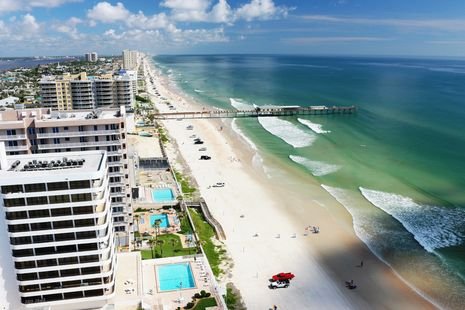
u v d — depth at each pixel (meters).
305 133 181.75
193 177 128.25
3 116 80.75
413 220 97.06
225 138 176.88
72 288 58.94
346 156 145.00
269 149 157.62
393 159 139.62
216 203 108.75
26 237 54.97
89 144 78.69
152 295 67.12
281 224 96.88
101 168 56.53
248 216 101.06
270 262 81.25
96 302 61.22
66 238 56.31
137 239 86.25
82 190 54.66
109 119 78.06
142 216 98.06
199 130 191.62
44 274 57.38
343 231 93.00
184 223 94.69
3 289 58.00
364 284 74.69
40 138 76.31
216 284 70.31
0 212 54.81
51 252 56.50
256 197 112.62
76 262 57.88
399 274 77.44
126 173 84.25
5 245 56.41
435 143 156.25
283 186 120.19
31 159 61.78
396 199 108.38
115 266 67.19
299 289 73.06
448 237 89.50
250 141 170.38
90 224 56.44
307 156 147.25
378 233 91.88
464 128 178.25
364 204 106.12
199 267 75.94
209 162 143.50
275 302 69.25
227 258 82.25
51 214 54.75
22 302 58.44
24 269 56.31
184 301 65.94
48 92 197.00
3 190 52.59
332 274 77.62
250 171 133.88
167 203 103.69
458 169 127.75
